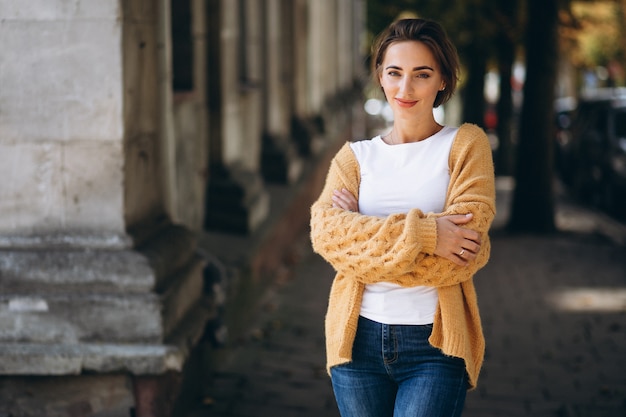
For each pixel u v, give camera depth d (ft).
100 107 13.83
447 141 9.38
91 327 13.83
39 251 13.99
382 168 9.49
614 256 35.45
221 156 27.71
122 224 14.07
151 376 13.92
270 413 16.75
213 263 17.88
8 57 13.79
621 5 49.78
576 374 20.10
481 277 31.12
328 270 32.30
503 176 67.31
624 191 48.03
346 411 9.66
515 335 23.45
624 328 24.21
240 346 21.49
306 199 41.22
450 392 9.14
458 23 53.57
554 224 41.65
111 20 13.66
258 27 33.91
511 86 65.57
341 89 71.97
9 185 14.03
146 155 15.33
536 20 40.09
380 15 75.05
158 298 13.83
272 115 38.09
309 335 22.95
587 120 56.24
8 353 13.64
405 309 9.27
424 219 8.95
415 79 9.27
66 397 13.98
